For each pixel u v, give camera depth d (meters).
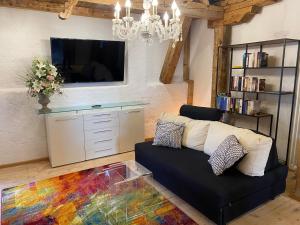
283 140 3.48
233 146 2.30
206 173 2.35
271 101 3.58
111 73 4.19
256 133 2.54
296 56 3.21
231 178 2.25
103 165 3.53
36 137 3.62
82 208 2.44
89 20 3.91
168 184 2.65
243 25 3.89
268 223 2.19
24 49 3.46
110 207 2.41
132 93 4.43
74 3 2.98
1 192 2.75
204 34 4.59
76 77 3.87
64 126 3.43
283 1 3.29
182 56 4.99
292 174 3.22
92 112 3.67
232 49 4.11
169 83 4.84
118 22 2.13
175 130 3.12
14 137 3.45
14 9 3.32
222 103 3.93
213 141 2.75
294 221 2.22
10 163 3.48
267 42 3.32
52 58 3.60
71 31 3.79
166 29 2.21
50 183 2.97
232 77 3.83
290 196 2.63
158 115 4.80
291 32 3.24
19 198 2.62
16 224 2.20
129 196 2.56
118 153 4.01
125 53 4.30
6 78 3.39
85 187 2.86
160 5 3.30
